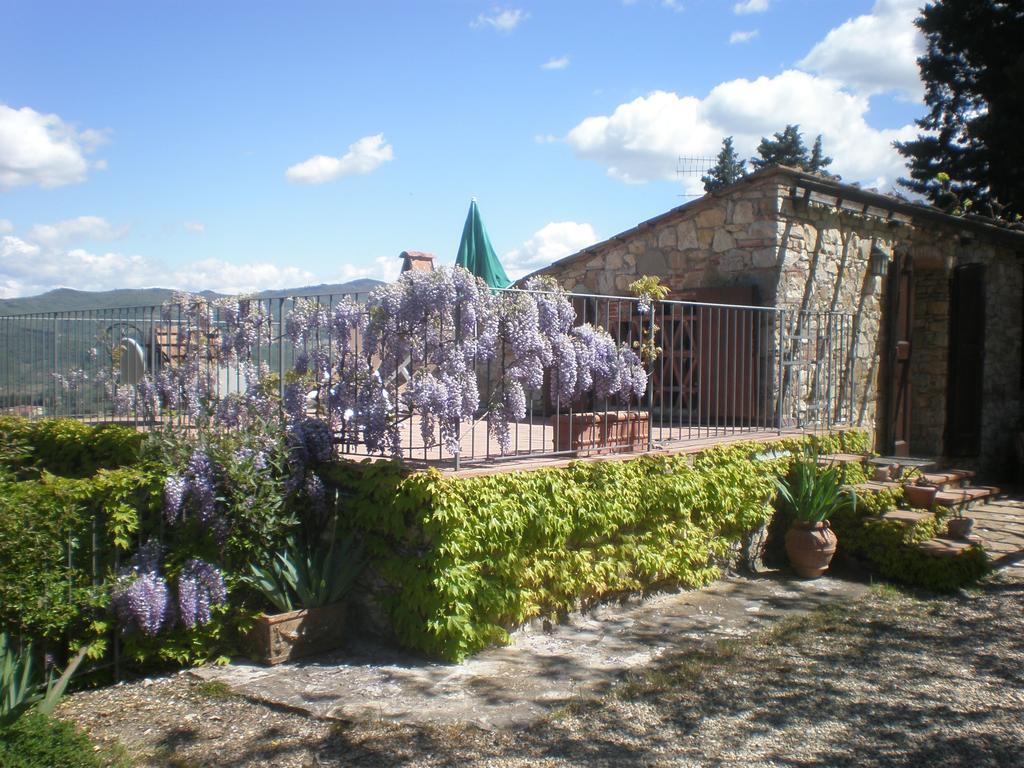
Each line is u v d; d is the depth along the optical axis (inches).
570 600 253.9
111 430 312.2
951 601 284.2
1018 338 538.0
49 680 180.7
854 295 426.0
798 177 375.9
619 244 441.4
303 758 168.4
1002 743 178.2
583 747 173.3
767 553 330.6
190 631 215.5
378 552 228.1
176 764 166.2
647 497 269.7
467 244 521.0
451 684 204.7
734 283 393.4
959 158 911.0
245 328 258.1
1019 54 758.5
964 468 491.2
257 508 221.9
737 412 386.0
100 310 352.2
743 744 176.6
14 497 195.2
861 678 213.8
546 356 245.0
